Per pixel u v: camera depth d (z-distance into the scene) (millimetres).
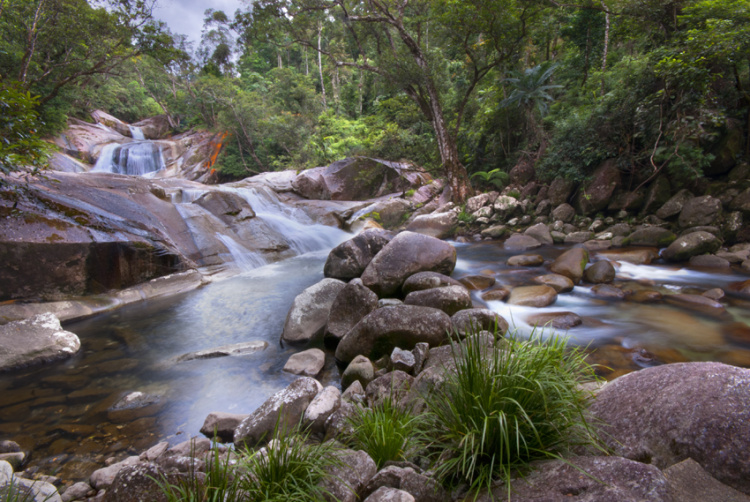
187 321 6336
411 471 2039
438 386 2600
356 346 4316
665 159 9430
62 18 15570
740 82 8773
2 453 3072
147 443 3285
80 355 5148
